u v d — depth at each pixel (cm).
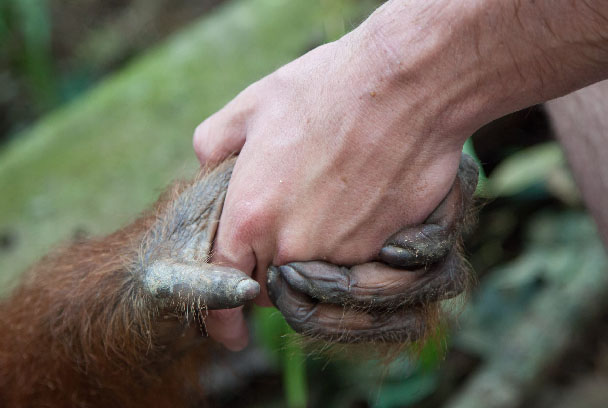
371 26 50
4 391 70
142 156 107
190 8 154
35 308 67
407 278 55
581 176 68
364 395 87
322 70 52
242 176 54
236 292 52
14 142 122
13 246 101
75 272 65
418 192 52
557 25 46
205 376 73
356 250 54
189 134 108
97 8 158
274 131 53
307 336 57
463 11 48
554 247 93
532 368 85
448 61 49
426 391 84
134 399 67
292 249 54
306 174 53
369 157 51
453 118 50
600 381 86
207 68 114
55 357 66
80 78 143
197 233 57
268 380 94
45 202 105
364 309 56
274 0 121
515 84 49
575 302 88
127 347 62
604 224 68
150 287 55
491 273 96
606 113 65
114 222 102
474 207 60
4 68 143
